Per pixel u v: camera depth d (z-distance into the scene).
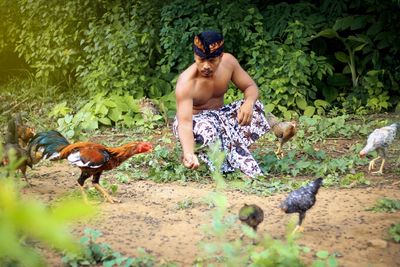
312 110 14.11
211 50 8.44
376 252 5.69
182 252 5.73
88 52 16.36
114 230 6.42
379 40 14.91
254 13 14.91
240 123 8.95
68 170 9.48
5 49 19.70
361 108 14.32
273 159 9.32
